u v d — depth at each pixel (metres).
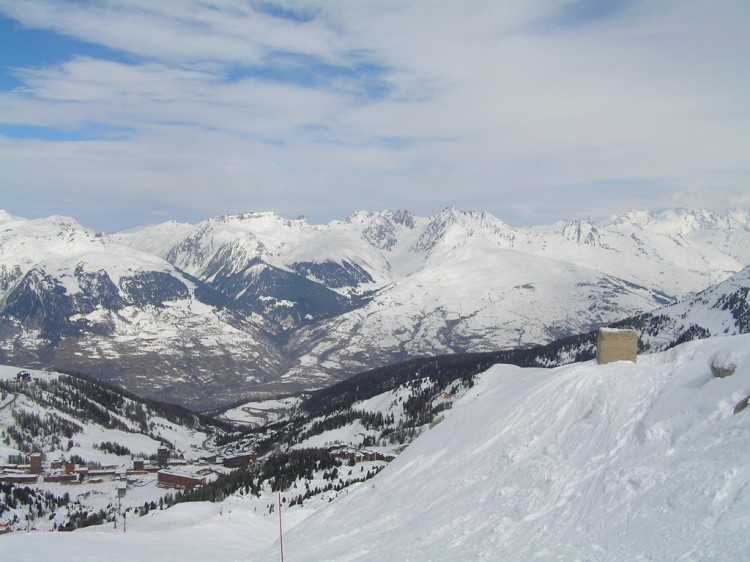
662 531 34.69
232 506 130.75
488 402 67.44
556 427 54.06
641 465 41.94
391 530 51.91
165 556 74.44
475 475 54.00
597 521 39.16
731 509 33.31
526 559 37.75
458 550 42.34
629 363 59.72
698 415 43.38
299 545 57.41
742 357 45.12
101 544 78.38
